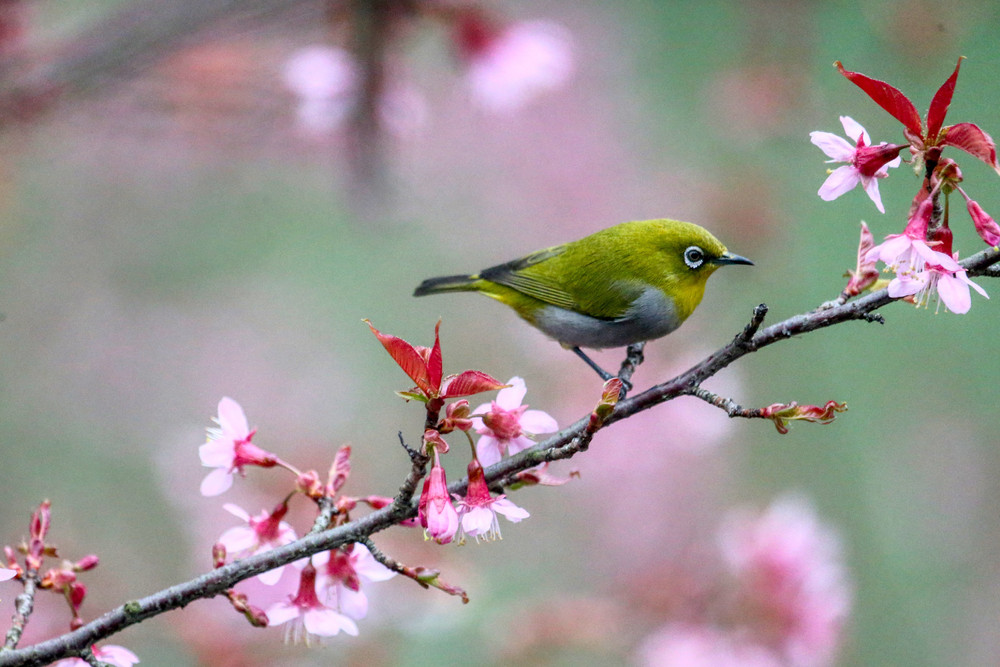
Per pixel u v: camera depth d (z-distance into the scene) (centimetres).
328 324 1609
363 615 586
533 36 1059
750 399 1370
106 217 1588
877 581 1285
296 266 1641
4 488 1420
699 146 1595
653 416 1302
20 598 566
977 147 517
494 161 1562
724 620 943
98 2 1252
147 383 1572
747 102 1446
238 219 1599
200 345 1592
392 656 1057
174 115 1055
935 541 1343
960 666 1235
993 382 1434
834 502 1322
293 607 574
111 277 1608
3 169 1345
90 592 1234
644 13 1669
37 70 990
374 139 1059
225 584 557
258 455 601
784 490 1302
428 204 1542
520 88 1045
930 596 1297
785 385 1405
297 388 1576
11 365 1540
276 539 596
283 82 1040
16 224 1509
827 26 1523
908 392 1448
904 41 1423
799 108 1451
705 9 1645
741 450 1338
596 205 1541
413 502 544
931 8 1413
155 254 1609
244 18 1016
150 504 1380
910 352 1469
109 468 1450
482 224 1581
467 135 1553
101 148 1355
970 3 1420
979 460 1388
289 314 1634
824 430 1370
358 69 1034
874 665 1229
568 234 1551
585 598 1080
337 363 1578
